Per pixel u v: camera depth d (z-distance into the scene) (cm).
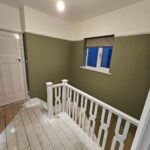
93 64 302
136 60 193
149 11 166
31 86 269
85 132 176
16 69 249
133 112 209
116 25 215
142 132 57
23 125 183
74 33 328
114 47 226
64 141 156
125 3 186
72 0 189
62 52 322
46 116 211
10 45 230
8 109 230
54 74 318
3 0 193
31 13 228
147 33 173
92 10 223
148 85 182
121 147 115
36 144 148
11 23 224
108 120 126
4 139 152
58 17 275
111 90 245
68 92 206
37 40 254
